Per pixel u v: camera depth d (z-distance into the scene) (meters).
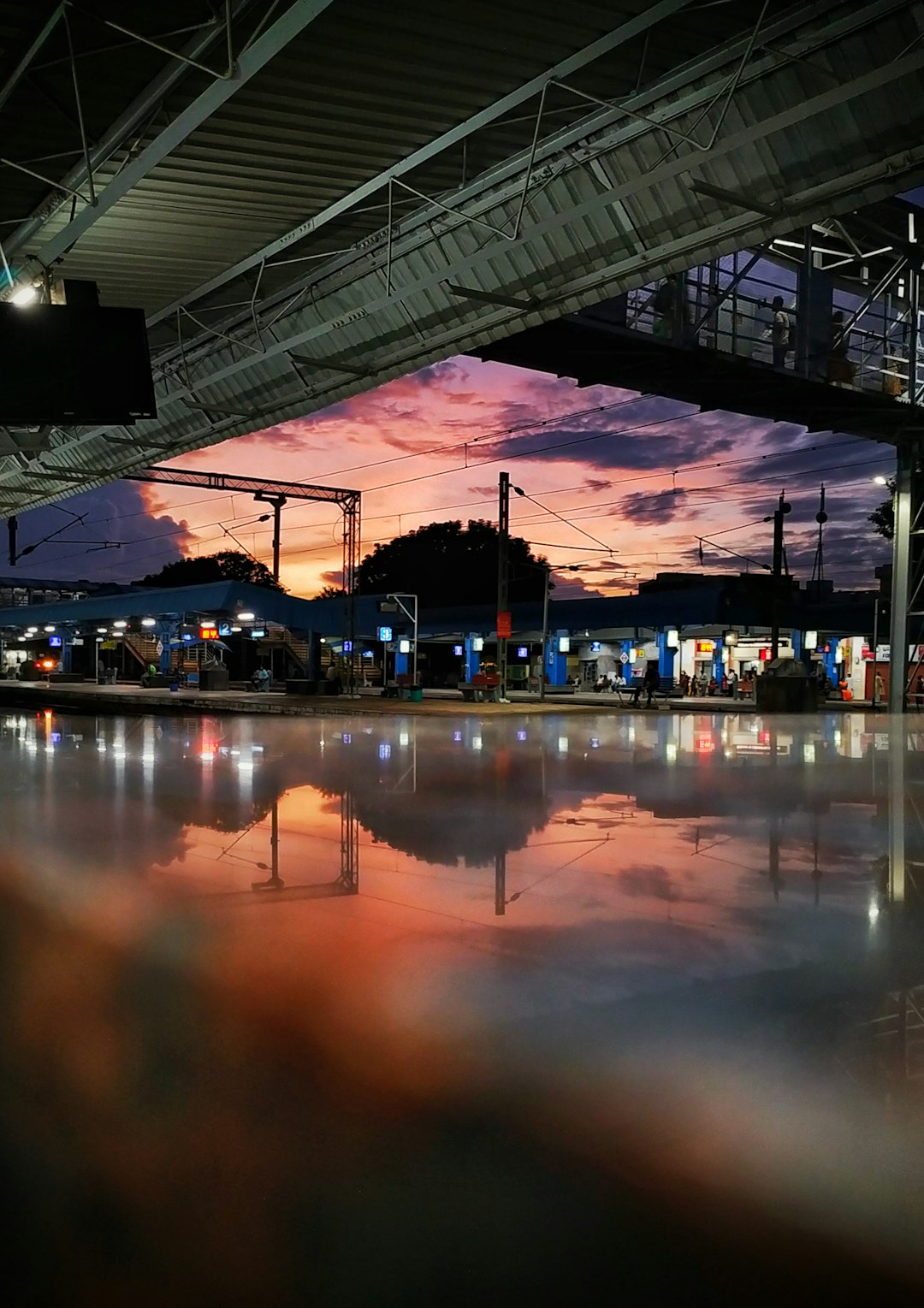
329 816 4.08
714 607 35.66
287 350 16.64
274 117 11.76
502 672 31.55
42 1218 1.18
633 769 6.21
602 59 11.15
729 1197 1.20
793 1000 1.80
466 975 1.96
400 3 9.73
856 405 21.25
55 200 13.47
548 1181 1.25
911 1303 1.04
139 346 12.72
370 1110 1.39
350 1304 1.03
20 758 7.23
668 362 19.08
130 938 2.24
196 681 48.41
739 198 10.88
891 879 2.82
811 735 10.41
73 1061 1.57
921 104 9.58
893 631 21.36
